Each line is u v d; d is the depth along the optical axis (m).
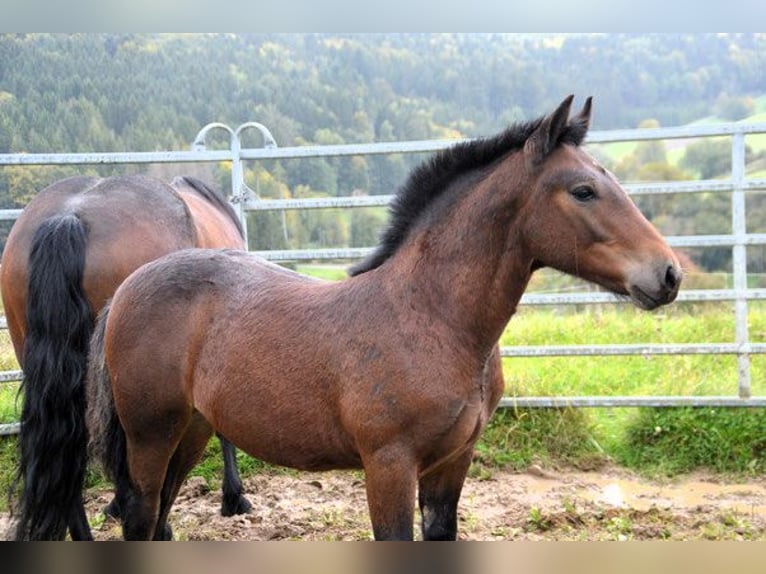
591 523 4.55
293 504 5.07
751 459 5.45
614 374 6.55
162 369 3.35
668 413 5.67
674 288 2.76
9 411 5.73
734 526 4.44
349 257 5.78
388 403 2.84
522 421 5.77
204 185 5.29
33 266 3.73
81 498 3.97
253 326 3.18
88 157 5.51
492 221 2.94
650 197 16.06
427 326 2.90
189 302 3.36
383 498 2.88
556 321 8.01
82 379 3.72
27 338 3.75
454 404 2.86
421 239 3.03
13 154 5.34
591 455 5.62
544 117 2.93
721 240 5.48
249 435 3.18
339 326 3.00
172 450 3.49
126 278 3.71
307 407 3.03
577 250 2.85
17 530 3.68
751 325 7.73
